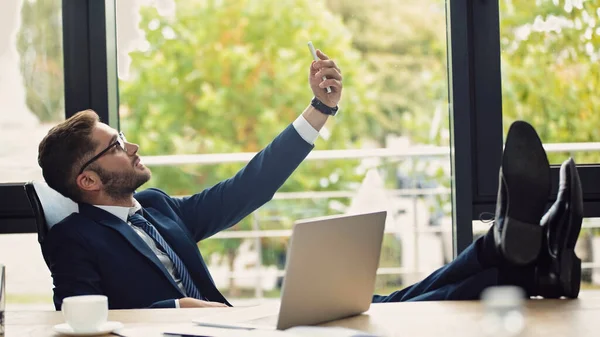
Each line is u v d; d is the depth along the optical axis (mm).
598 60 2875
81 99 2754
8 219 2773
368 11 7715
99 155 2336
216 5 7906
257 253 4992
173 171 7316
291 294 1437
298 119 2545
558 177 2824
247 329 1454
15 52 2826
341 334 1365
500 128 2787
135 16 7863
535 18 2852
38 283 3131
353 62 7684
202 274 2332
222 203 2496
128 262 2176
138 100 7867
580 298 1778
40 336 1491
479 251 1977
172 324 1567
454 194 2777
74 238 2164
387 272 4996
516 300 1379
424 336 1368
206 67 7906
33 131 2836
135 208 2389
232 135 7902
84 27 2746
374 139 7641
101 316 1498
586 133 2861
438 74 7594
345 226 1539
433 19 7594
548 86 2854
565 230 1790
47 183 2389
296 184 7434
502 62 2838
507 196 1853
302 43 7863
